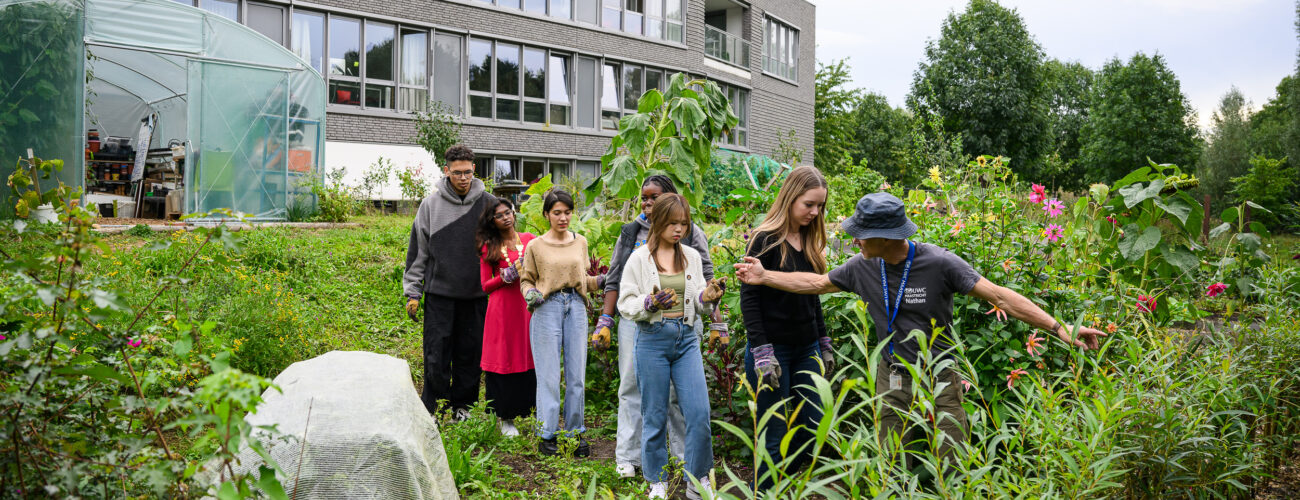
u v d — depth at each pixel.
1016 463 2.82
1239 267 6.29
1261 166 27.34
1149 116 45.75
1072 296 4.48
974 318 4.40
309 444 2.83
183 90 15.71
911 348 3.46
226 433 1.61
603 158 6.38
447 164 5.22
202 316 5.49
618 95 24.44
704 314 5.06
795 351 3.91
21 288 1.93
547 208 4.65
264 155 13.38
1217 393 3.18
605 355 5.89
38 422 1.99
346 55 18.84
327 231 11.84
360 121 18.83
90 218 1.94
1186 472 3.15
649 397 4.00
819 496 3.40
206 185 12.83
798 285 3.66
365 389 3.21
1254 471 3.42
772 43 30.44
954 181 5.54
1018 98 43.12
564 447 4.57
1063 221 6.09
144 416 2.24
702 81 6.42
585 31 23.19
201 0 16.83
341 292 8.39
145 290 5.45
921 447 3.44
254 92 13.27
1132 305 4.68
